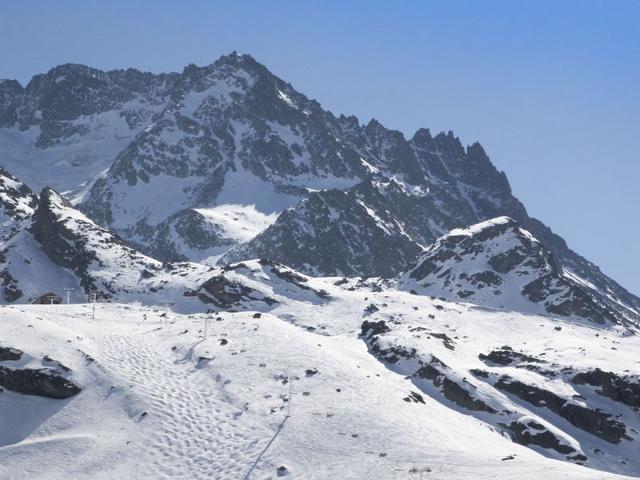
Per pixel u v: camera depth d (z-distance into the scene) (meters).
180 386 104.44
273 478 79.94
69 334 117.25
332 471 79.44
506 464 77.75
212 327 127.38
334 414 94.31
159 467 86.44
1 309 125.44
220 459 85.81
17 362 107.44
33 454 91.88
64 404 102.50
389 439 87.19
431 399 126.50
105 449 91.31
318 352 115.44
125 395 102.06
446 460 80.00
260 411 96.19
